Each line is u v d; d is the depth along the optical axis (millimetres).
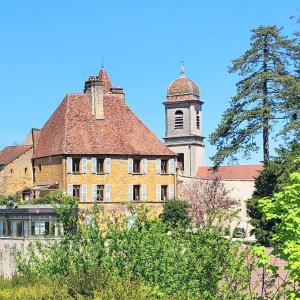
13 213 49438
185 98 113062
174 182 72688
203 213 66500
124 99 76250
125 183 70875
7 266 48469
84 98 74688
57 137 71812
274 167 46688
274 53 56500
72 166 69562
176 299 17062
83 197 69312
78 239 20156
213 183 75562
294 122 50750
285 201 15820
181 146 112625
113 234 19484
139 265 18500
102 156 70250
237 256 18969
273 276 17359
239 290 18062
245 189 77188
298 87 53594
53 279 19016
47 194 63969
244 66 56750
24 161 74688
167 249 18547
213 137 56625
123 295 16312
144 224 19969
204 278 17875
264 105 55125
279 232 15742
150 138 73750
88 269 18797
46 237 23391
